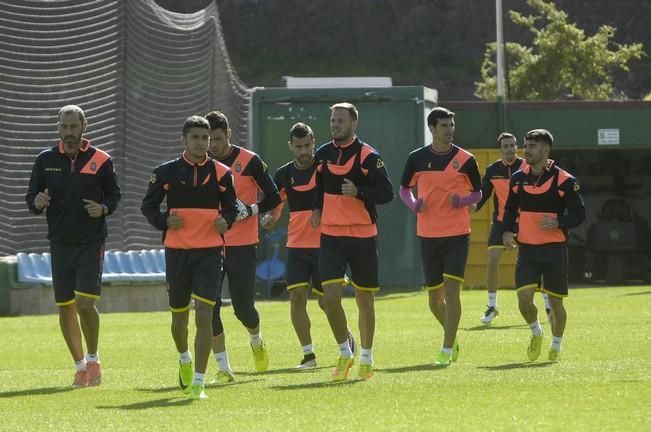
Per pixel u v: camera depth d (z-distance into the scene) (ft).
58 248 125.80
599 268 394.52
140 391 118.42
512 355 145.59
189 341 180.96
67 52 287.48
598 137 353.92
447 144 142.20
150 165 293.43
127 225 285.02
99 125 285.64
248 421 94.63
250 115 326.24
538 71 585.22
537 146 138.00
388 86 334.03
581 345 154.30
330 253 122.62
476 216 339.98
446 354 136.26
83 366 126.72
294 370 137.28
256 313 135.23
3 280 264.52
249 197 134.51
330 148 123.24
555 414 93.61
